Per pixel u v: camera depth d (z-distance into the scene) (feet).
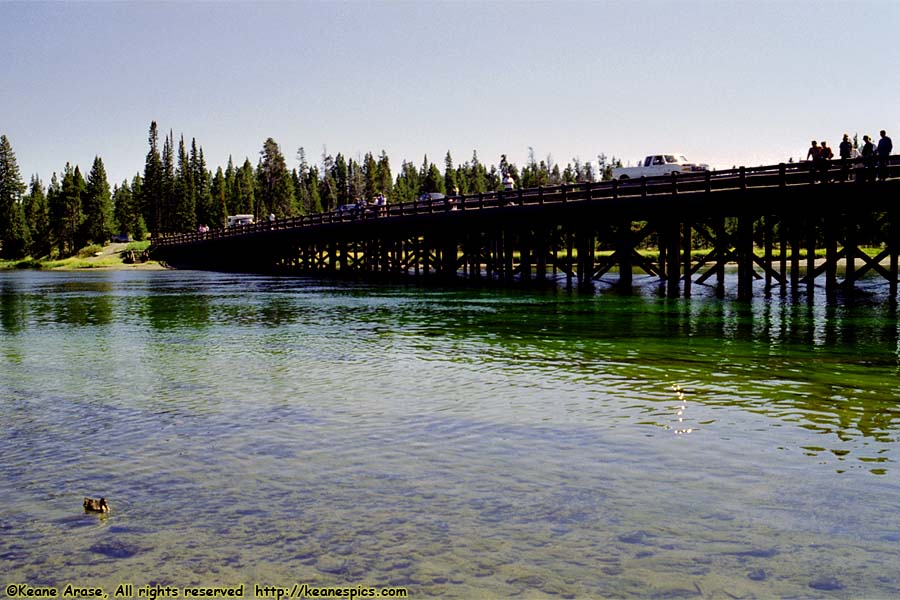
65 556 22.65
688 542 22.90
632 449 32.09
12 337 74.84
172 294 141.79
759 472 28.94
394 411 39.65
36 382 49.80
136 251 391.45
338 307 101.91
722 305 92.07
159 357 59.88
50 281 225.56
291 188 512.22
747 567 21.30
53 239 477.77
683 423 36.14
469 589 20.21
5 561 22.39
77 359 59.57
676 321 76.18
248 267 276.82
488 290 127.34
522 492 27.14
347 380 48.57
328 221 193.47
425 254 172.24
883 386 43.78
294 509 25.93
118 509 26.25
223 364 55.88
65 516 25.68
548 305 96.53
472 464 30.42
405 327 76.33
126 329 80.59
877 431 34.19
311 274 218.59
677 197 103.55
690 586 20.26
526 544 22.89
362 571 21.31
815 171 90.74
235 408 41.06
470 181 571.69
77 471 30.50
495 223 142.51
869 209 101.09
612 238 132.16
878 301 93.81
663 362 52.70
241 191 523.70
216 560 22.17
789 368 49.75
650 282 135.03
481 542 23.04
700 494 26.73
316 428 36.45
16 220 460.55
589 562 21.67
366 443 33.68
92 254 435.53
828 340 61.87
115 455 32.58
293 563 21.89
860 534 23.35
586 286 126.93
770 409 38.55
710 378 46.78
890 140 88.22
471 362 54.39
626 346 60.29
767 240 111.24
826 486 27.35
